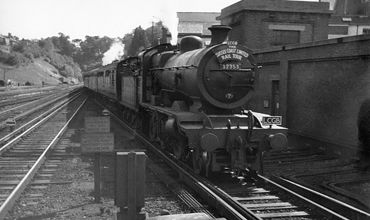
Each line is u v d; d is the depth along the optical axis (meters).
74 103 33.09
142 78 14.20
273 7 19.41
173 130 9.56
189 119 9.26
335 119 11.67
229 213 6.25
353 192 8.14
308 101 12.84
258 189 8.05
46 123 19.39
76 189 8.09
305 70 12.99
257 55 16.23
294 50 13.34
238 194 7.77
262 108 15.88
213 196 6.95
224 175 9.27
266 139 8.87
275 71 14.87
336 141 11.56
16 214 6.56
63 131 15.96
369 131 10.37
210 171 9.37
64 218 6.40
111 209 6.86
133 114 17.66
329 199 6.94
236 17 20.53
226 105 9.52
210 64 9.31
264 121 9.03
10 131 16.39
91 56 149.75
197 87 9.31
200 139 8.46
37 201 7.29
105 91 28.11
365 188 8.47
